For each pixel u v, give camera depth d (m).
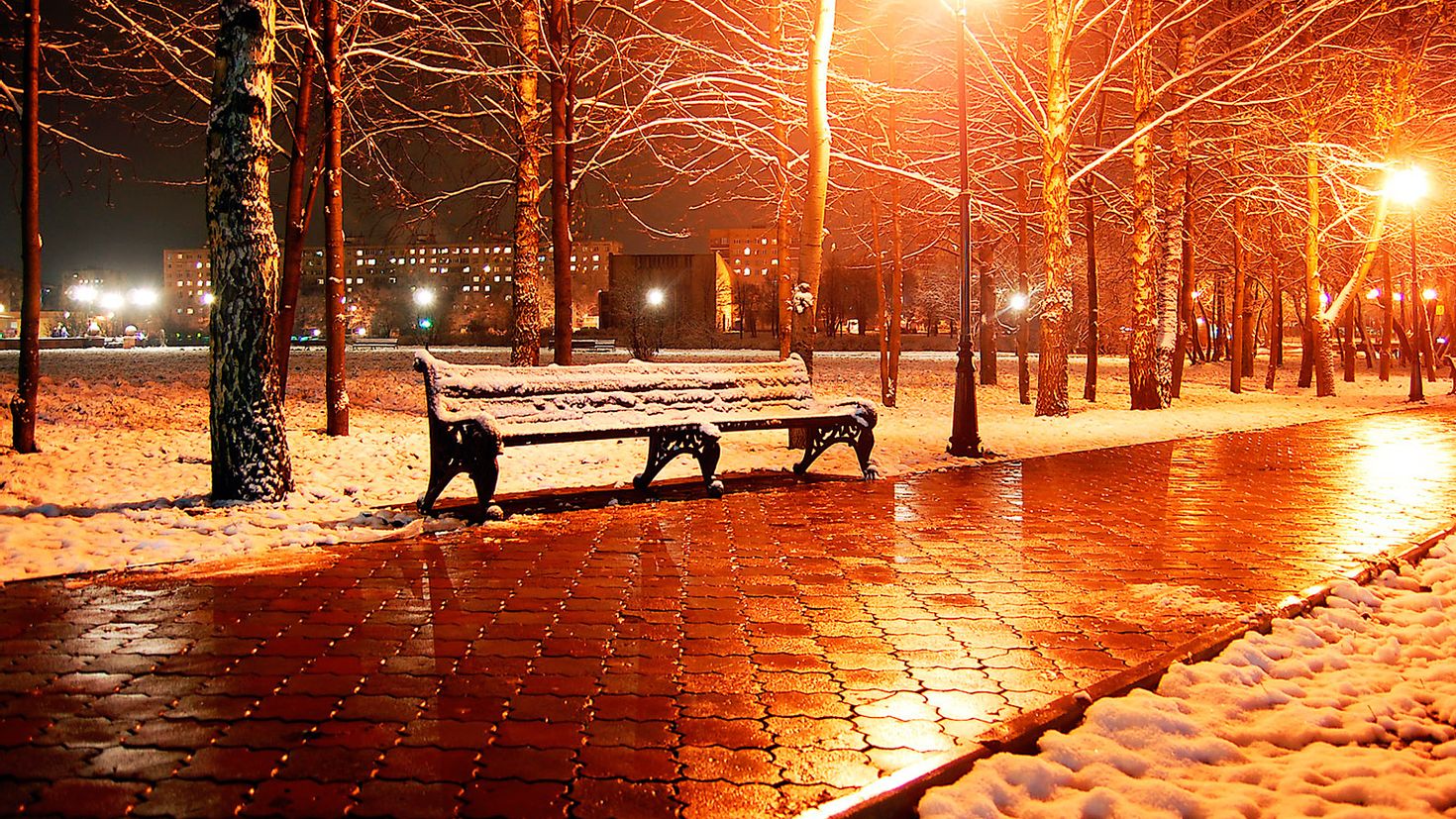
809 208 11.88
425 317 86.56
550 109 13.32
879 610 4.96
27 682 3.69
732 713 3.52
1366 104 25.72
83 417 14.03
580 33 12.99
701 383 9.10
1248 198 28.34
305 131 13.08
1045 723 3.42
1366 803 2.97
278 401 7.71
